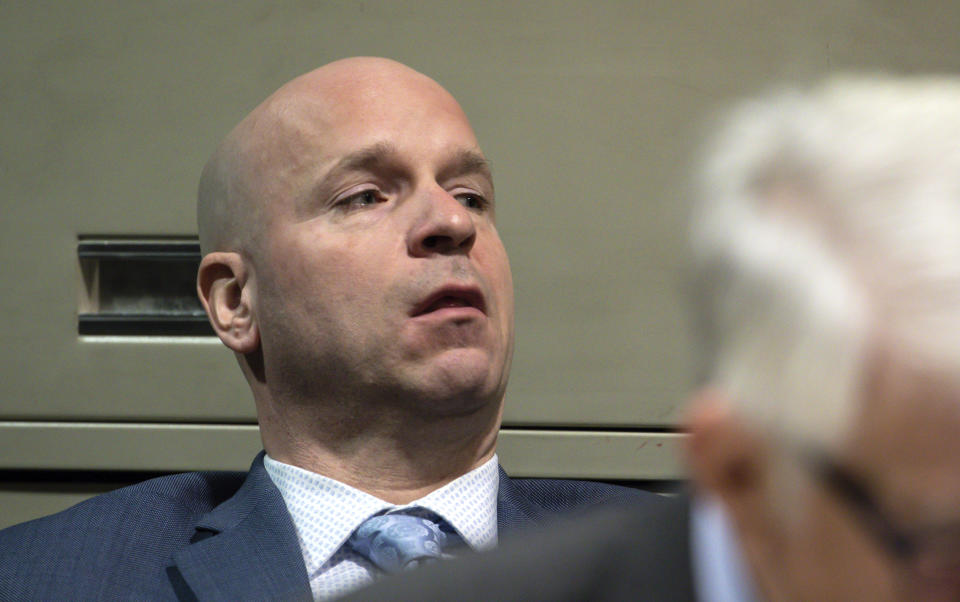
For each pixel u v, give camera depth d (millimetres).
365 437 3746
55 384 4762
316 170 3785
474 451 3855
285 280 3766
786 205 1469
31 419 4785
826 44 4613
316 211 3779
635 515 1836
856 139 1459
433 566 1807
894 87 1570
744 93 4621
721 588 1669
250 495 3746
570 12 4645
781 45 4625
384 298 3639
